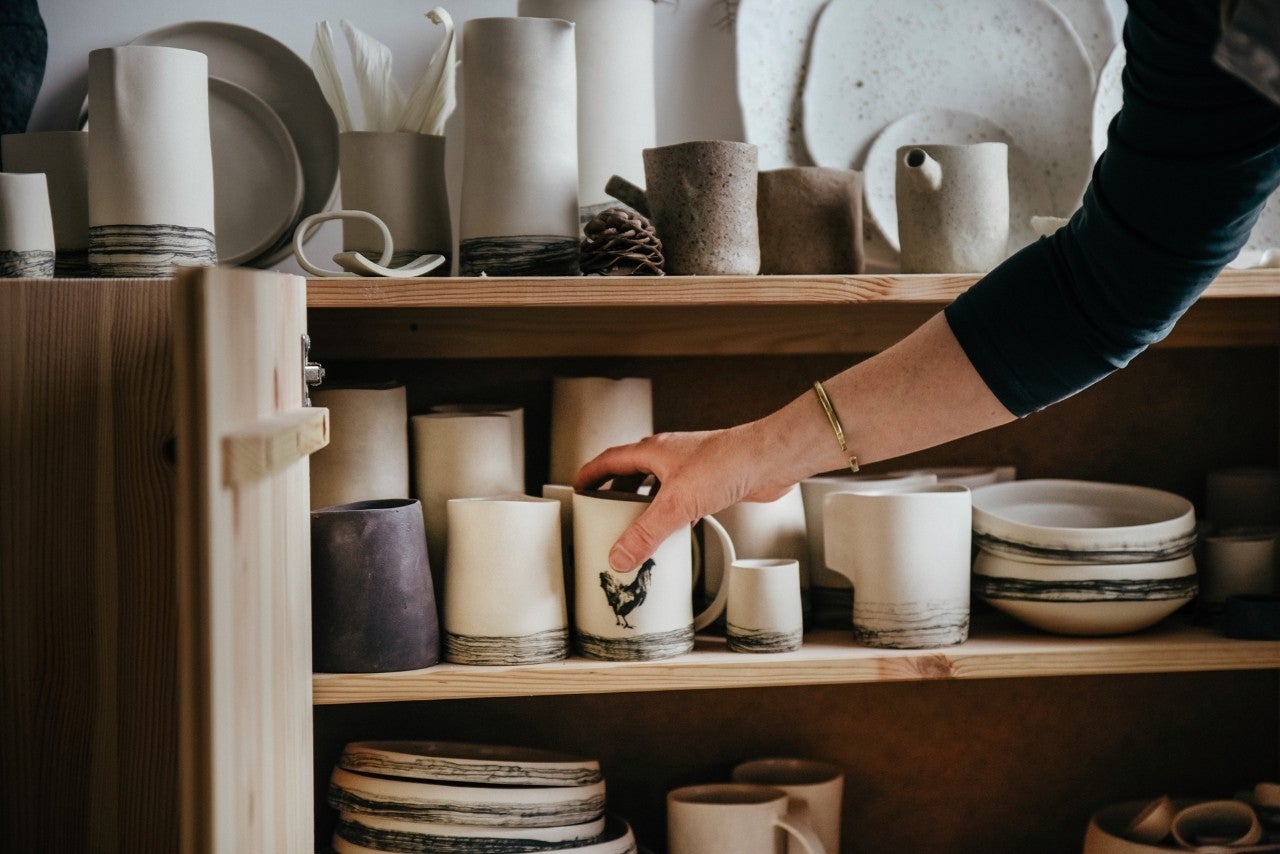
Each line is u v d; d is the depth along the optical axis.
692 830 1.08
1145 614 1.04
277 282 0.69
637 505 0.98
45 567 0.84
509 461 1.08
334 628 0.95
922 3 1.22
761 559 1.08
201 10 1.18
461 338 1.20
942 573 1.02
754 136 1.20
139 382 0.85
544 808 1.01
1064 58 1.22
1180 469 1.31
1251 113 0.69
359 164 1.05
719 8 1.23
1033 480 1.22
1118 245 0.78
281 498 0.73
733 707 1.29
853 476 1.18
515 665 0.97
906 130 1.22
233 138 1.14
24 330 0.84
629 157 1.13
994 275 0.88
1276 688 1.34
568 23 1.03
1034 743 1.33
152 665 0.85
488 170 1.02
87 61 1.16
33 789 0.85
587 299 0.97
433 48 1.21
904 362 0.90
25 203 0.93
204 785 0.53
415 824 0.99
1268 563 1.10
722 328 1.23
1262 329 1.28
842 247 1.07
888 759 1.31
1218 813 1.13
